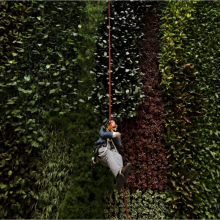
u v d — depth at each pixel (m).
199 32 3.85
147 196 3.02
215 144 3.27
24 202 2.65
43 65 3.16
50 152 2.88
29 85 3.04
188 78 3.51
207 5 4.08
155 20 3.88
